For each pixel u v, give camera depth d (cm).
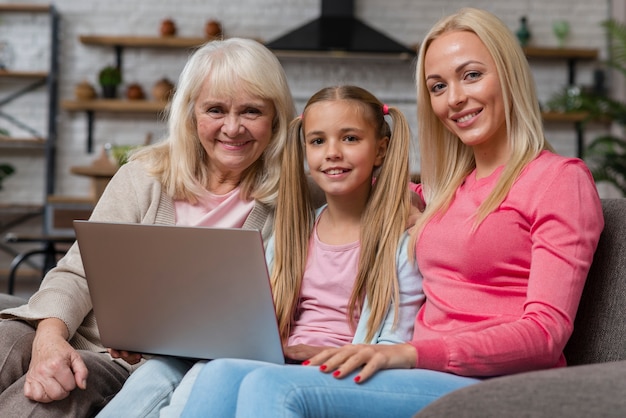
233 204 194
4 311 172
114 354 163
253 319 147
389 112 178
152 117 707
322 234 181
